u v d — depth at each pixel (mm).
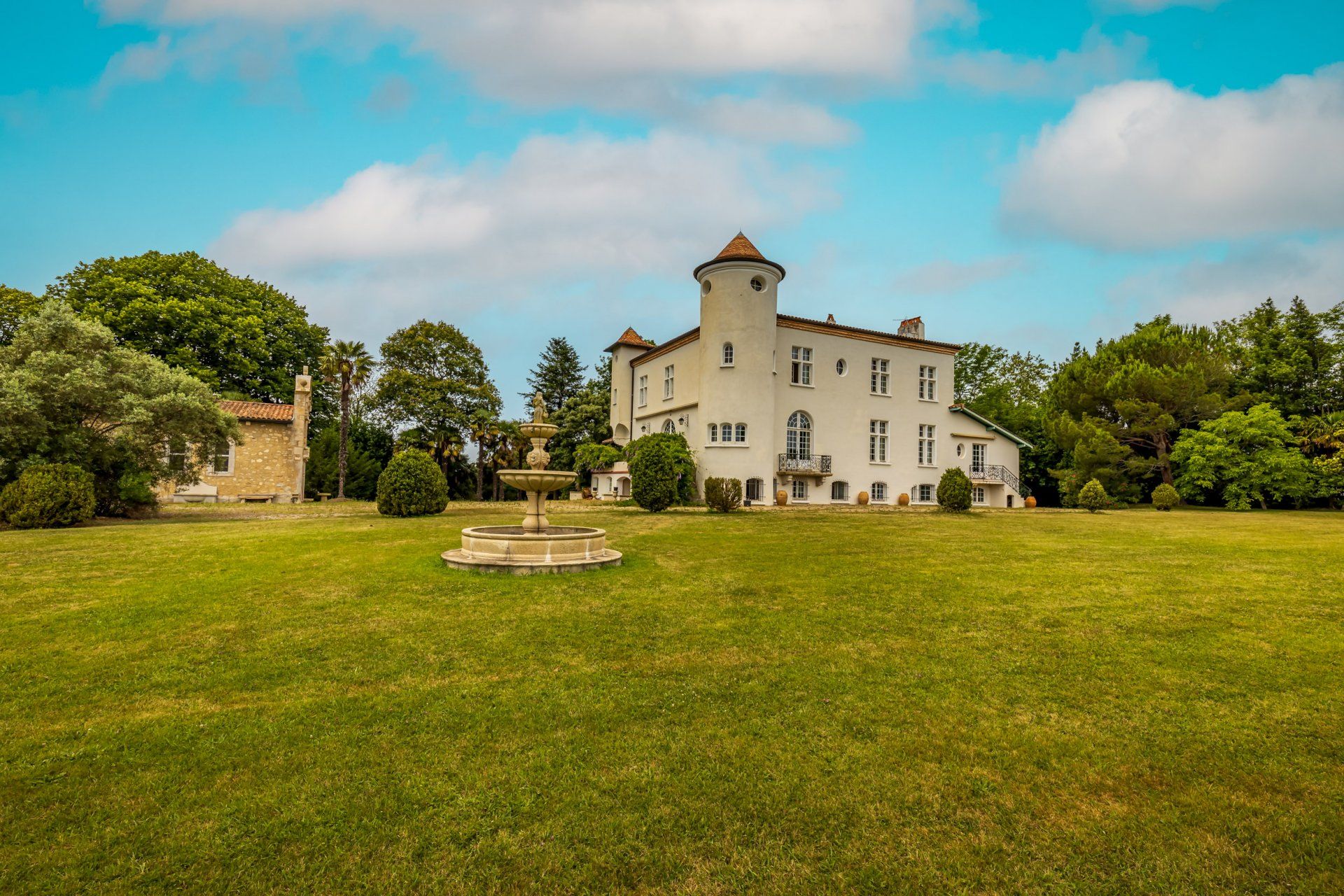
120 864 2887
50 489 15203
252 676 5289
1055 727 4438
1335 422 32094
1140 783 3723
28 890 2703
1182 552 12633
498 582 8812
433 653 5902
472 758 3910
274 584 8609
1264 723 4520
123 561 10133
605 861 2963
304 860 2939
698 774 3736
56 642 6105
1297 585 9156
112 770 3725
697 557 11453
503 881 2824
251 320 36875
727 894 2766
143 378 18391
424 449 39562
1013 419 45625
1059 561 11414
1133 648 6215
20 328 17750
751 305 29141
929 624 7023
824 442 32031
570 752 3990
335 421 44625
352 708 4652
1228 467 30688
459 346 41781
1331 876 2887
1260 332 37312
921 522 19922
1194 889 2824
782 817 3322
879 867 2943
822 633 6637
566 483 11758
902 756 3998
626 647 6121
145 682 5121
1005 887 2830
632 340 40500
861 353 33562
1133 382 33375
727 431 29156
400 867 2900
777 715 4594
